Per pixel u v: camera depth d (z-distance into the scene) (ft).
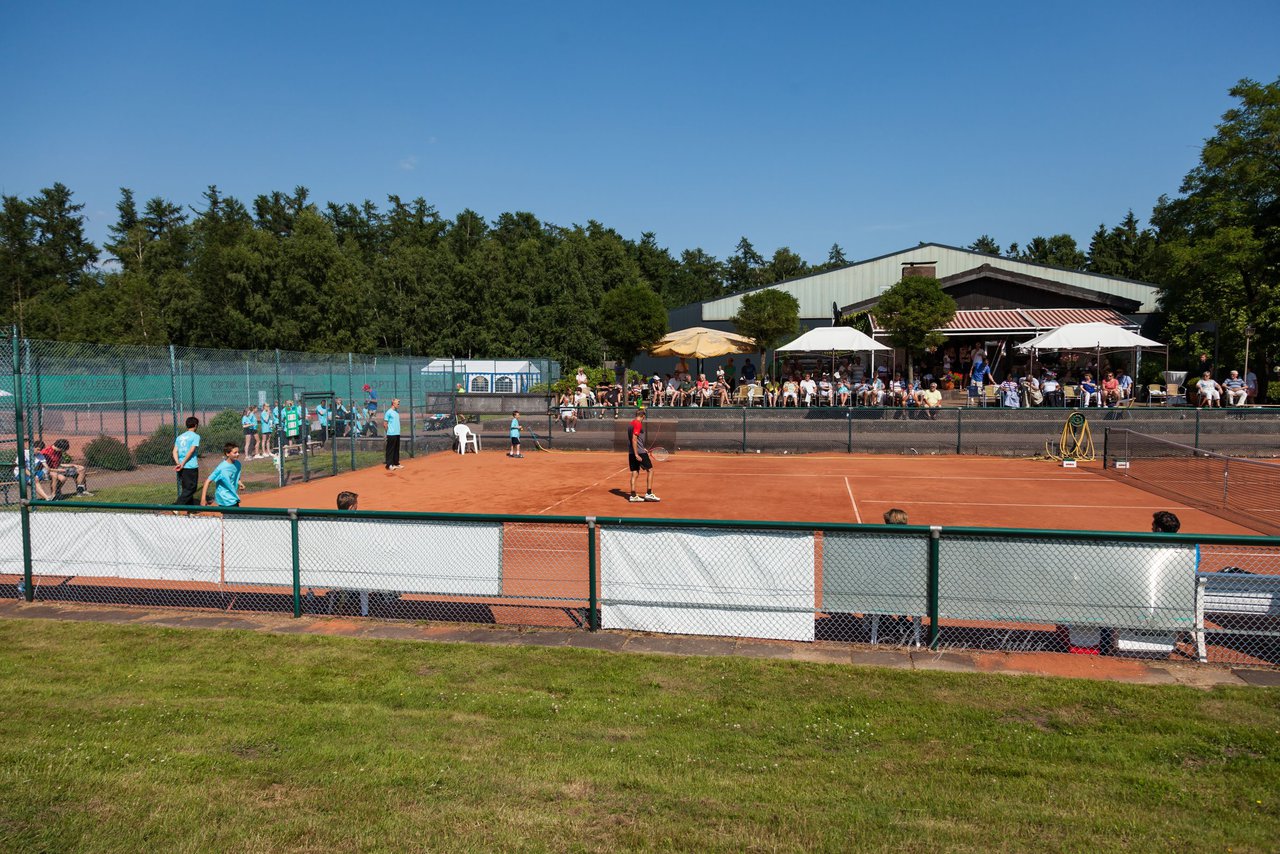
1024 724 20.30
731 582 26.66
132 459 71.82
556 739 19.52
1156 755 18.45
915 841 14.88
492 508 53.52
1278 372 104.12
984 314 118.01
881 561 25.64
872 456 82.12
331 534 29.30
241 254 169.17
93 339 180.75
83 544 31.55
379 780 17.28
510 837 15.07
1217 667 23.93
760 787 17.03
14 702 21.91
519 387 134.31
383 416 108.47
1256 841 14.88
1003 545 24.81
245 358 97.91
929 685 22.75
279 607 30.73
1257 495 56.80
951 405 101.09
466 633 27.81
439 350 187.01
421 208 308.60
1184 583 24.07
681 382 106.42
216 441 79.87
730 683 23.04
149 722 20.43
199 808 16.08
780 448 86.02
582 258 222.48
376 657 25.41
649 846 14.76
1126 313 121.19
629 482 65.51
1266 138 113.50
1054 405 95.71
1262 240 102.78
